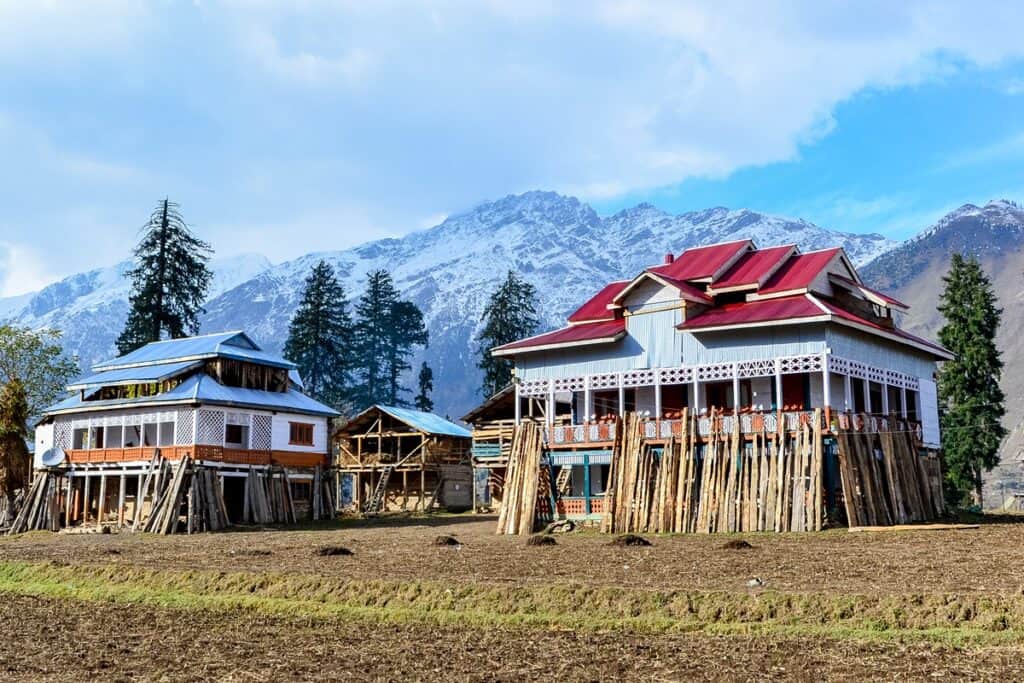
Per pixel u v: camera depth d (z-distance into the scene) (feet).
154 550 131.44
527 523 144.25
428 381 467.11
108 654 66.90
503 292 374.84
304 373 407.23
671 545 115.55
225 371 203.41
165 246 313.32
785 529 126.52
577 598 80.18
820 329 142.61
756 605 74.13
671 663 60.23
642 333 160.56
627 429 141.90
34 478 203.82
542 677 57.57
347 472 236.84
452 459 237.45
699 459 139.03
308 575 95.66
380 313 512.22
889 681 53.93
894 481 137.08
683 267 169.07
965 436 236.84
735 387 145.38
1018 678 53.88
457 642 69.10
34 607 90.48
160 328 311.88
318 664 62.59
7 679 59.47
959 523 138.00
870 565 91.86
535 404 192.24
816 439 129.08
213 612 85.46
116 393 211.00
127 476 205.26
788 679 55.06
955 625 67.56
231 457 189.16
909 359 170.40
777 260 162.40
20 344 256.93
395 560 108.58
